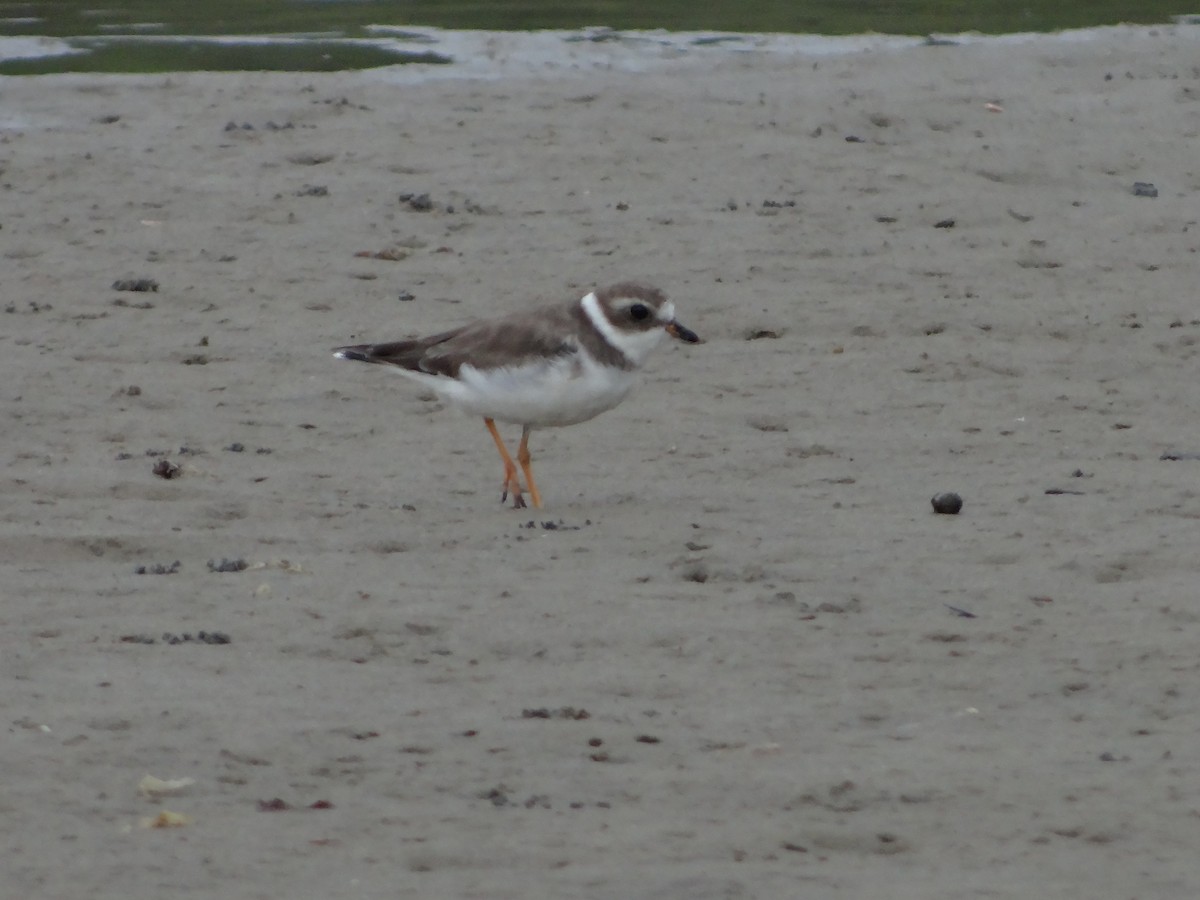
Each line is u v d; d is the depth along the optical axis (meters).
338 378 16.23
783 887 6.66
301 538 11.89
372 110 26.11
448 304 18.44
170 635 9.74
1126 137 26.02
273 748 8.09
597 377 12.56
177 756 7.95
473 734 8.34
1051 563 11.35
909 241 21.05
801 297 18.94
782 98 27.44
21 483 12.98
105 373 16.14
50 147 23.84
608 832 7.20
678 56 30.81
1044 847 7.12
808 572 11.20
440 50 31.03
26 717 8.38
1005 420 15.48
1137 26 34.06
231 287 18.86
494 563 11.38
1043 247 21.05
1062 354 17.47
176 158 23.47
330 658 9.51
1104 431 15.16
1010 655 9.66
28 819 7.20
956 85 28.69
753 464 14.09
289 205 21.67
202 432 14.66
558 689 9.05
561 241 20.58
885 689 9.13
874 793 7.68
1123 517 12.41
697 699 8.95
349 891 6.55
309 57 30.41
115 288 18.72
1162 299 19.31
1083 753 8.20
